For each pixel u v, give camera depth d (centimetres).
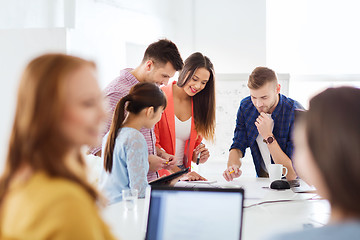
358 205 71
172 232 126
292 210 177
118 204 189
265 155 275
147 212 128
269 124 256
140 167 196
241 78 441
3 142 330
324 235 68
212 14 493
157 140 279
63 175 73
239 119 283
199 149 282
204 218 125
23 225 69
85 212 71
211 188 127
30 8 349
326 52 482
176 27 501
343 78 476
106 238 79
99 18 400
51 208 69
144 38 454
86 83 75
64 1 374
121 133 203
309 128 77
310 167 78
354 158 71
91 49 372
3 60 335
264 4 481
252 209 180
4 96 334
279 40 490
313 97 79
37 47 333
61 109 72
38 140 72
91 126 76
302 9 484
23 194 71
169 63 256
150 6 467
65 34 333
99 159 258
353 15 475
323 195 77
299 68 488
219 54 493
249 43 486
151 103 208
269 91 257
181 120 286
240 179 252
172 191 129
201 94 284
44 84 72
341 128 72
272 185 220
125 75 257
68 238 68
